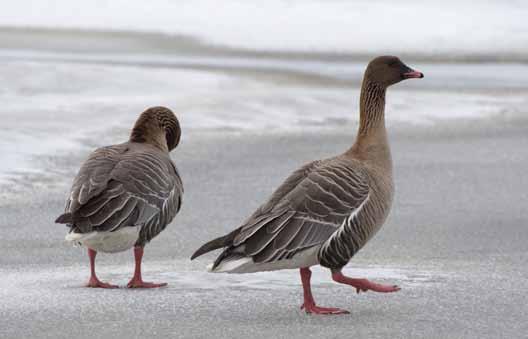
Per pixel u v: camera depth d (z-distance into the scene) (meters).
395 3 43.25
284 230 9.23
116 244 10.66
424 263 12.27
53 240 13.38
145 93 25.44
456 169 18.64
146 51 34.19
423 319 9.55
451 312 9.82
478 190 16.94
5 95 23.98
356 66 32.38
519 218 14.98
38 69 27.56
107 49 34.25
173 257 12.69
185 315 9.69
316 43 36.56
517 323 9.41
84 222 10.21
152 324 9.34
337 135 21.89
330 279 11.37
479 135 22.20
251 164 18.83
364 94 10.77
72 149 19.19
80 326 9.25
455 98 26.95
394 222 14.68
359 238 9.71
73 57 31.70
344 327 9.26
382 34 38.09
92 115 22.36
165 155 12.12
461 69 32.19
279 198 9.54
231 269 8.98
